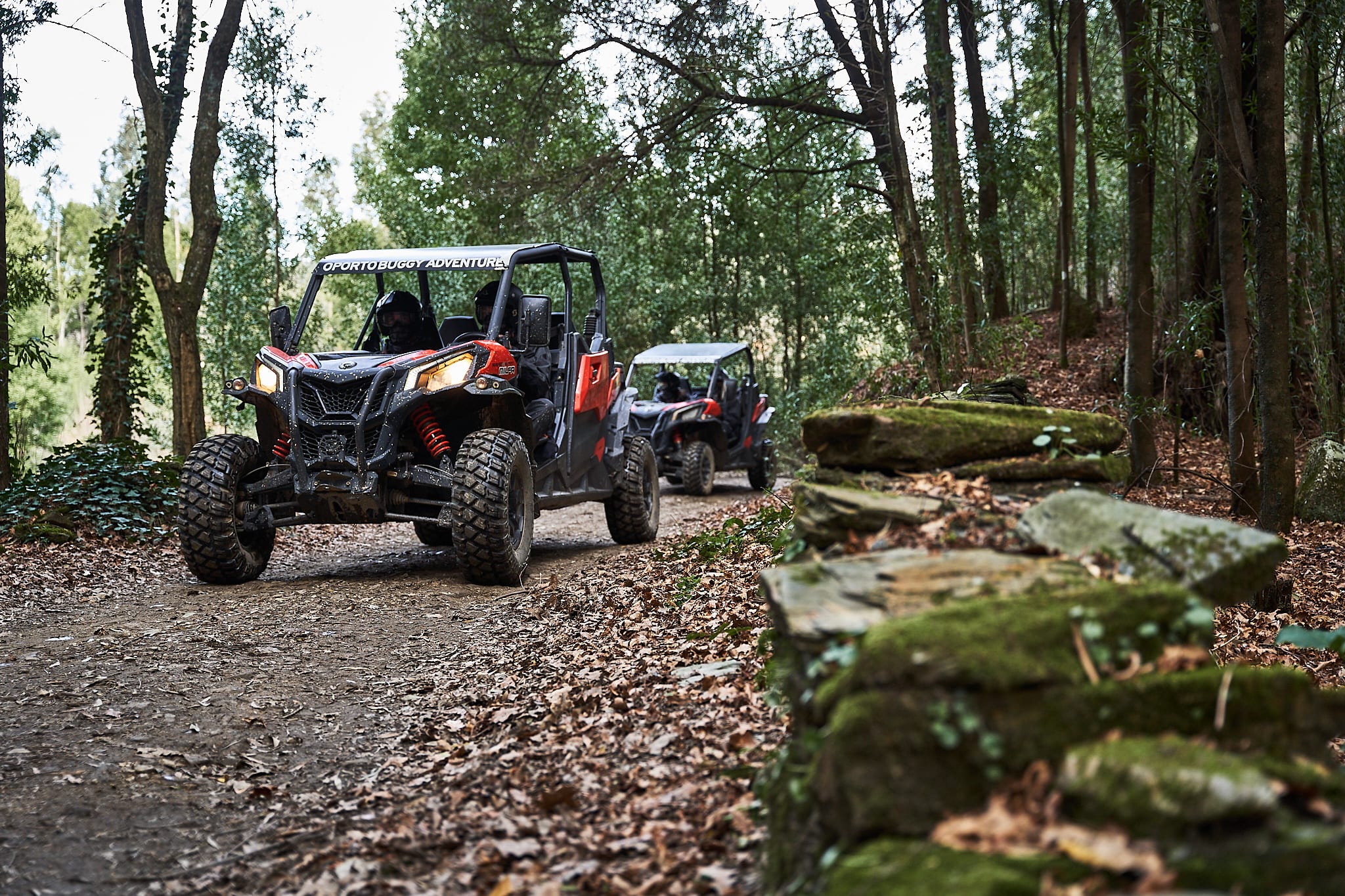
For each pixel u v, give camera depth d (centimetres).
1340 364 1273
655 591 715
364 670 557
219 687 519
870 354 2730
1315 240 1212
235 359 3061
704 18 1878
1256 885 159
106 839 341
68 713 473
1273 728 202
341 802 373
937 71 1511
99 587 821
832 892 182
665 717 424
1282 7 691
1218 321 1477
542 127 2284
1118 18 1220
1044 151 2438
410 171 3372
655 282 3053
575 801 351
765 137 2559
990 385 546
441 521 765
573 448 926
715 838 300
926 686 201
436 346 891
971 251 1842
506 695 495
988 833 185
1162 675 206
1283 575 755
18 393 4044
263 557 830
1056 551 271
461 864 308
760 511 960
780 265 3212
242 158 2064
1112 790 180
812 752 243
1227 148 928
